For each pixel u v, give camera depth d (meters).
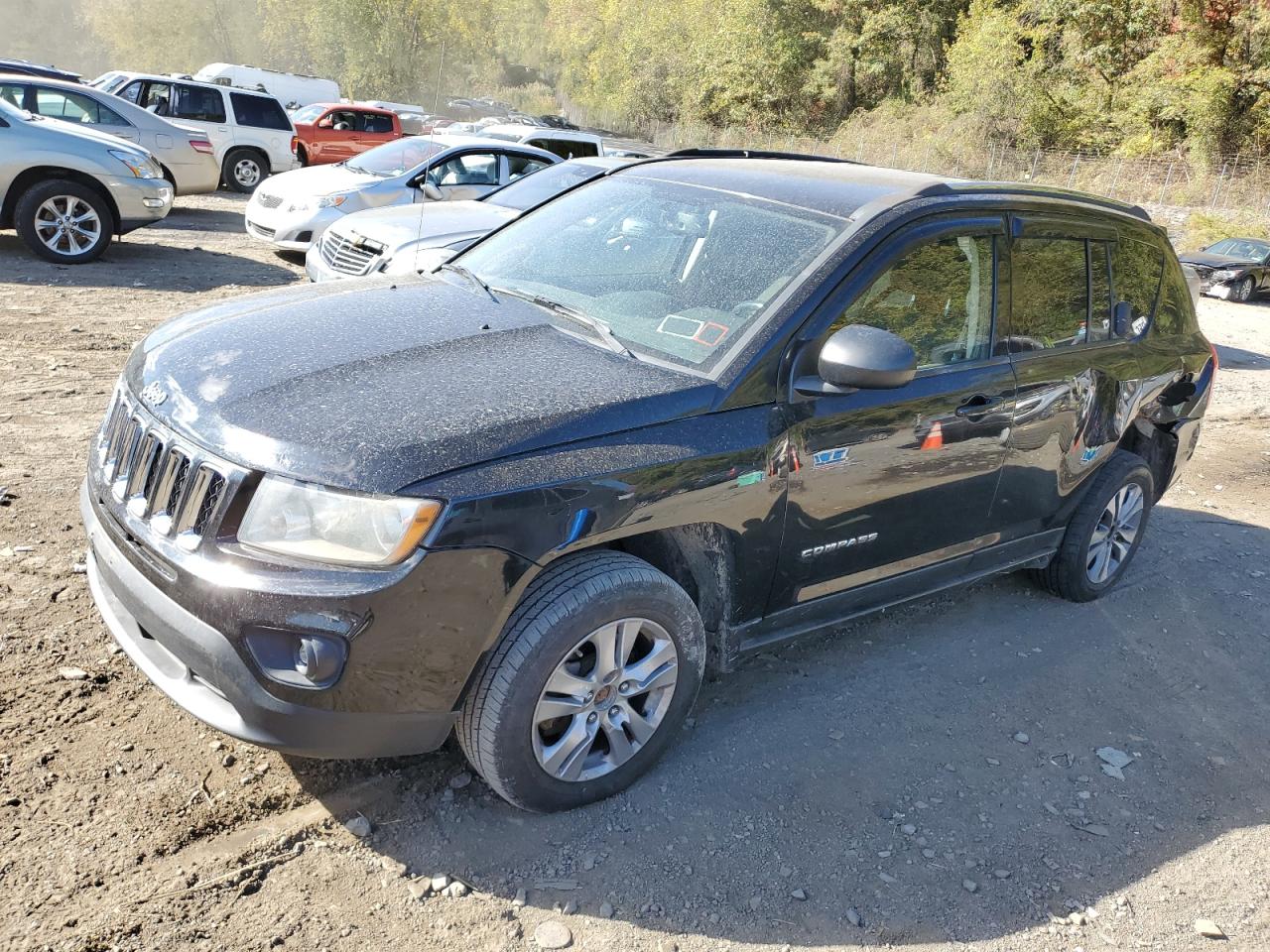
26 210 9.70
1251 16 36.06
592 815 2.96
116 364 6.86
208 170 14.49
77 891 2.44
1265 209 32.19
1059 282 4.10
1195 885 3.03
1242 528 6.38
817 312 3.15
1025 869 3.00
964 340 3.65
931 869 2.94
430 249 8.30
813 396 3.13
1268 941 2.83
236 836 2.69
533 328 3.22
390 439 2.48
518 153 11.79
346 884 2.59
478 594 2.51
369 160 11.77
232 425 2.53
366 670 2.45
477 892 2.62
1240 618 4.99
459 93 75.44
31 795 2.72
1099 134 41.41
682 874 2.78
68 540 4.18
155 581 2.55
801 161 4.33
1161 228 4.93
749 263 3.34
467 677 2.60
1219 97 35.94
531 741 2.74
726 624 3.23
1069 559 4.66
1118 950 2.73
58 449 5.18
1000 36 43.66
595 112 83.00
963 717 3.77
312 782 2.93
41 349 6.99
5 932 2.29
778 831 3.00
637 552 3.21
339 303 3.38
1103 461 4.48
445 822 2.85
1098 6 41.75
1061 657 4.34
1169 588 5.23
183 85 18.05
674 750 3.31
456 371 2.85
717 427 2.91
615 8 77.94
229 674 2.42
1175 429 4.99
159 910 2.42
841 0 54.88
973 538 3.97
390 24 63.66
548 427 2.64
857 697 3.80
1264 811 3.46
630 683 2.94
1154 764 3.65
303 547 2.41
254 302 3.42
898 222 3.39
